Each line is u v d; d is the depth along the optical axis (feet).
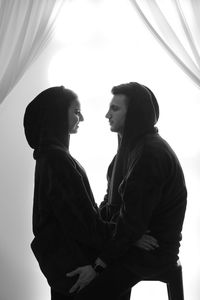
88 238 5.88
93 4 10.14
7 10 9.42
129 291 6.43
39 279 9.96
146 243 6.00
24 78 10.11
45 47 9.43
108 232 6.03
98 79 10.12
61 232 6.07
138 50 10.13
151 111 6.41
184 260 9.81
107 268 5.95
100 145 10.09
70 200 5.85
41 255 6.10
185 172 9.97
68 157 6.05
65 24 10.11
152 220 6.20
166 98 10.07
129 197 5.83
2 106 10.12
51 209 6.10
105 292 5.89
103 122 10.11
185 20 9.36
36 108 6.33
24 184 10.12
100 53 10.14
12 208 10.09
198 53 9.29
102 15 10.16
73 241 5.99
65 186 5.88
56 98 6.27
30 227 10.05
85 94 10.11
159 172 5.96
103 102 10.09
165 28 9.29
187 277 9.77
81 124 10.09
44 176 6.07
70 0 10.02
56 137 6.23
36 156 6.29
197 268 9.79
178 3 9.38
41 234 6.14
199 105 10.03
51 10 9.38
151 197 5.86
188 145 10.00
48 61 10.12
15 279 9.96
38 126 6.32
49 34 9.39
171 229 6.19
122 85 6.49
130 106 6.36
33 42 9.30
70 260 5.95
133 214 5.76
